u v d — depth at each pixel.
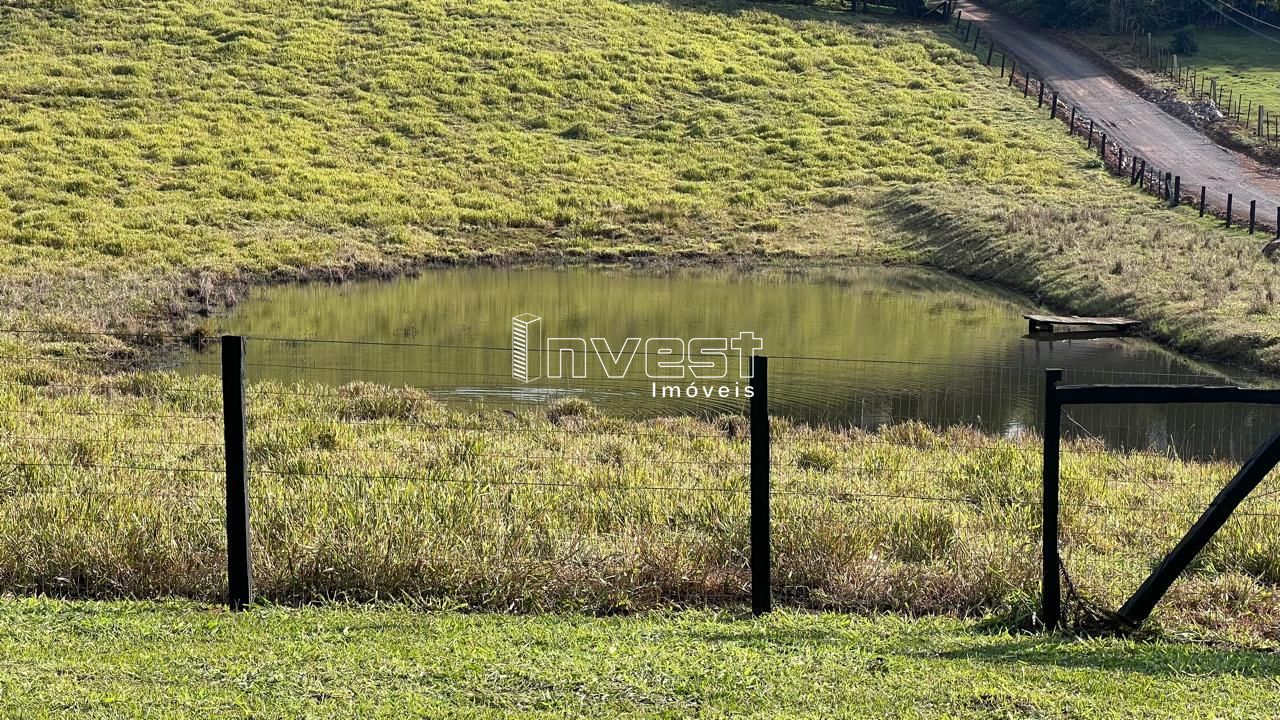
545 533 8.73
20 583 7.71
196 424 14.56
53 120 46.59
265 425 14.33
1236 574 8.44
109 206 38.81
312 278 34.19
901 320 28.70
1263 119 55.59
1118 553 9.19
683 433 15.88
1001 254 36.00
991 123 55.03
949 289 33.81
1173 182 45.47
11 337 22.19
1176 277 29.73
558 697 5.79
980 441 16.02
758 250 40.22
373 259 36.78
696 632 7.09
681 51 62.88
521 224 42.38
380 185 44.50
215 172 43.53
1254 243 34.38
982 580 7.99
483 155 48.88
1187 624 7.34
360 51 58.56
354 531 8.17
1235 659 6.62
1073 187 45.84
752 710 5.66
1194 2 79.31
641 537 8.55
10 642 6.49
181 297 29.42
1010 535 9.45
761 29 68.00
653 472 12.16
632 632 7.02
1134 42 72.94
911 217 42.69
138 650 6.45
